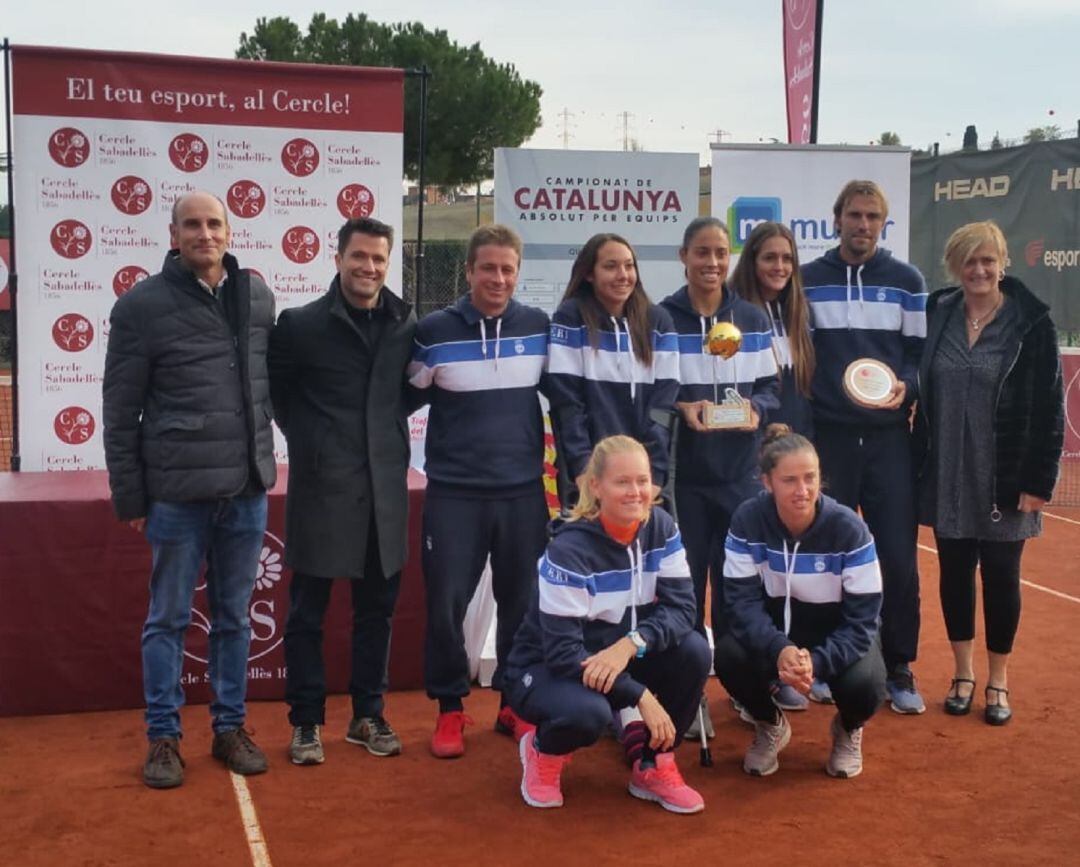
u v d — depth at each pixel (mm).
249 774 4410
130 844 3811
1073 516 10547
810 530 4391
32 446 6012
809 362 5090
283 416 4648
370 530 4523
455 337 4527
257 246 6246
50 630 5027
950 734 4914
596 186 6938
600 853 3771
